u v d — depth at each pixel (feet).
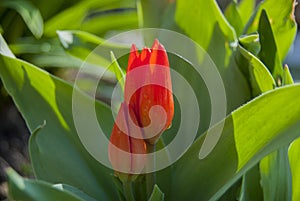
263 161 2.08
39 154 2.03
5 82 2.09
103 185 2.08
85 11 3.11
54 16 3.08
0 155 3.08
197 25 2.32
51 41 3.09
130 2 3.26
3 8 3.07
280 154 2.07
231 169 1.95
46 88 2.12
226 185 1.93
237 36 2.42
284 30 2.36
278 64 2.19
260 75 2.12
